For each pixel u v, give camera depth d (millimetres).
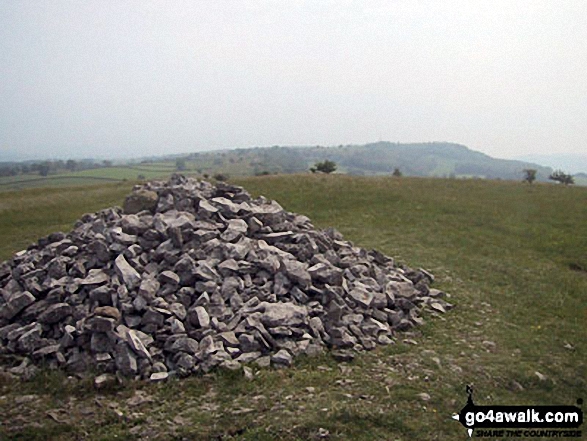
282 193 33500
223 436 7359
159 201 14711
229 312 10516
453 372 9633
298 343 10102
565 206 29578
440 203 30531
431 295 14625
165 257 11641
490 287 16094
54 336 10039
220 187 16109
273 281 11648
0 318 10586
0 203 34250
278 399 8328
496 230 24547
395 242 22234
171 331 9852
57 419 7824
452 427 7867
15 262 12852
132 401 8297
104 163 121500
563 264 19312
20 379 9000
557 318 13500
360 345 10547
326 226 25828
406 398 8516
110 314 9742
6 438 7379
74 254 12219
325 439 7320
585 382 9766
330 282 11969
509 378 9594
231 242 12664
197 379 8898
